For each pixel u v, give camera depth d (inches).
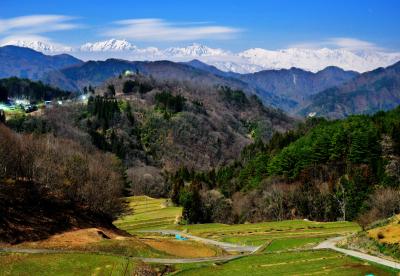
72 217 4077.3
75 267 2586.1
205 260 2950.3
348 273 2400.3
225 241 4749.0
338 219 6087.6
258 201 6619.1
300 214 6348.4
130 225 6250.0
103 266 2613.2
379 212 5078.7
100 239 3499.0
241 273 2561.5
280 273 2496.3
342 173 6648.6
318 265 2593.5
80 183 4906.5
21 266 2539.4
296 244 3590.1
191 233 5467.5
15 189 4183.1
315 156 6894.7
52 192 4633.4
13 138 5128.0
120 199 6038.4
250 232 5098.4
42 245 3112.7
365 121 7765.8
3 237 3112.7
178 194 7726.4
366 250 2819.9
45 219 3759.8
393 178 6033.5
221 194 7377.0
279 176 7047.2
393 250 2657.5
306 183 6599.4
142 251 3159.5
